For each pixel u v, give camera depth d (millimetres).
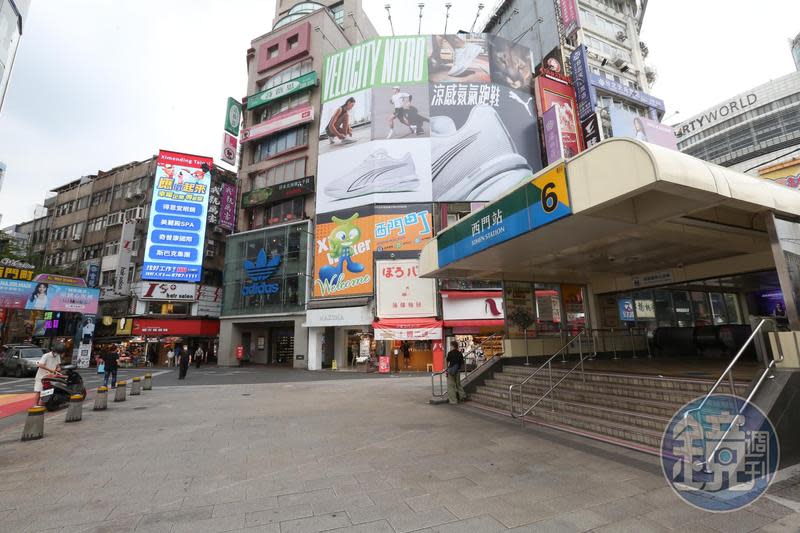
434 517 3770
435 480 4801
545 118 27250
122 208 37031
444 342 23391
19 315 34938
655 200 6645
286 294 27875
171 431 7707
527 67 29172
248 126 34531
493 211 8266
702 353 11602
